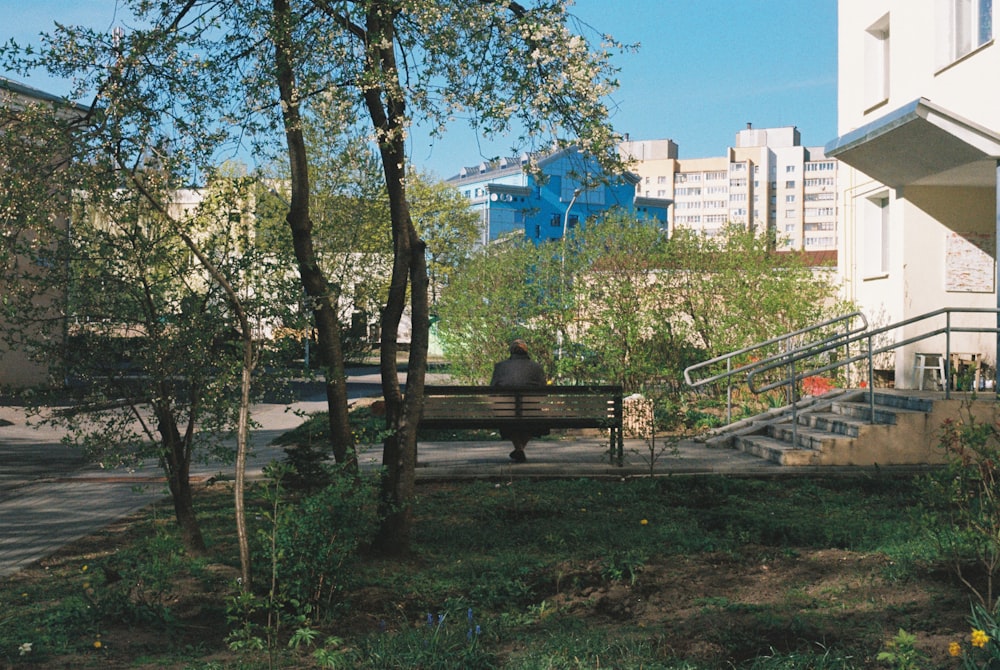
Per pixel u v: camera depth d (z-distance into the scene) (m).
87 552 7.54
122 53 6.20
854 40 18.89
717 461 12.11
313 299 7.04
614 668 4.31
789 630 4.77
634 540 7.46
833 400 13.94
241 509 5.56
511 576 6.32
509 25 6.77
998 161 11.74
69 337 6.93
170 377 6.93
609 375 17.56
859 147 14.02
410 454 7.06
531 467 11.16
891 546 6.74
